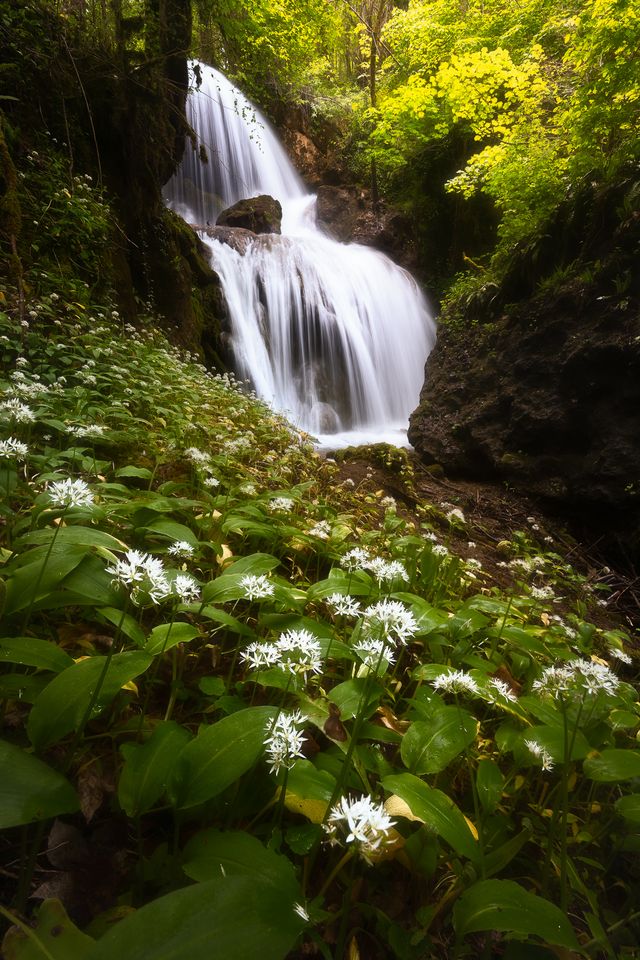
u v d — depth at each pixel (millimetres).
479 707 2246
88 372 4434
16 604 1580
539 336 7688
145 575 1439
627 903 1550
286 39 11508
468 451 8477
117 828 1345
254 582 1751
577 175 8102
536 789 1930
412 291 15562
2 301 5012
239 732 1295
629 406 6562
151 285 8961
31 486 2713
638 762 1652
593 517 6879
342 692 1738
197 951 782
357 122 19672
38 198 6508
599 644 3682
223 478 3688
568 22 9250
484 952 1274
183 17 8461
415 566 3062
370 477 6641
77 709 1282
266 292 12008
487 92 10656
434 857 1371
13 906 1117
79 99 7703
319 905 1203
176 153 10266
